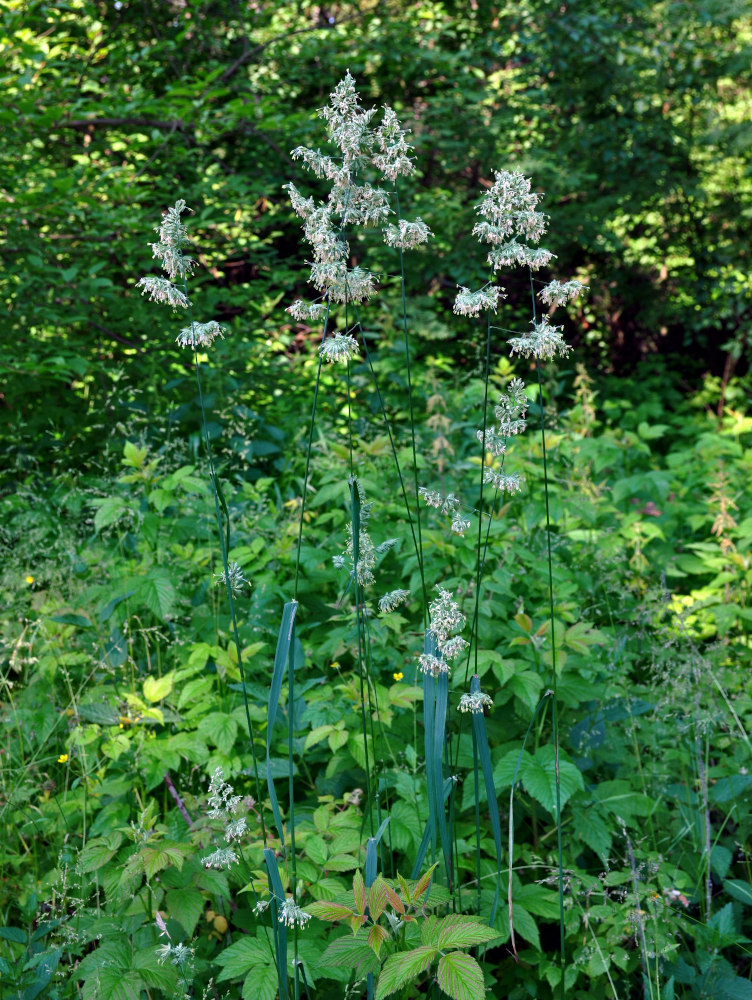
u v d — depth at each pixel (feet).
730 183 33.09
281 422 18.20
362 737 8.05
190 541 11.81
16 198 15.42
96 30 19.94
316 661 9.91
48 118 15.97
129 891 6.98
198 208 20.03
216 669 9.63
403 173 5.39
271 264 22.13
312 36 25.81
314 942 6.77
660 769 8.96
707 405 32.68
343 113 5.28
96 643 9.74
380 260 25.61
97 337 17.88
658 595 10.85
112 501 10.46
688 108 33.06
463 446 15.35
